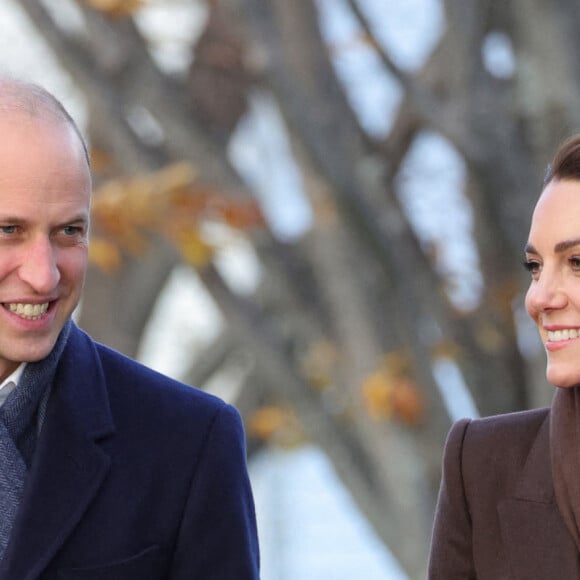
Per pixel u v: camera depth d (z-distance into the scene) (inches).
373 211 1051.3
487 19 1011.3
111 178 1097.4
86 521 508.7
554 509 503.2
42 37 1084.5
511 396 1085.8
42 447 508.4
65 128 486.0
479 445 524.7
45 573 500.4
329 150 1039.0
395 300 1064.8
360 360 1068.5
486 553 515.5
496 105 1004.6
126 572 508.1
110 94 1087.6
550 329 493.7
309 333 1101.1
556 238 488.7
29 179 475.5
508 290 1069.8
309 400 1123.3
